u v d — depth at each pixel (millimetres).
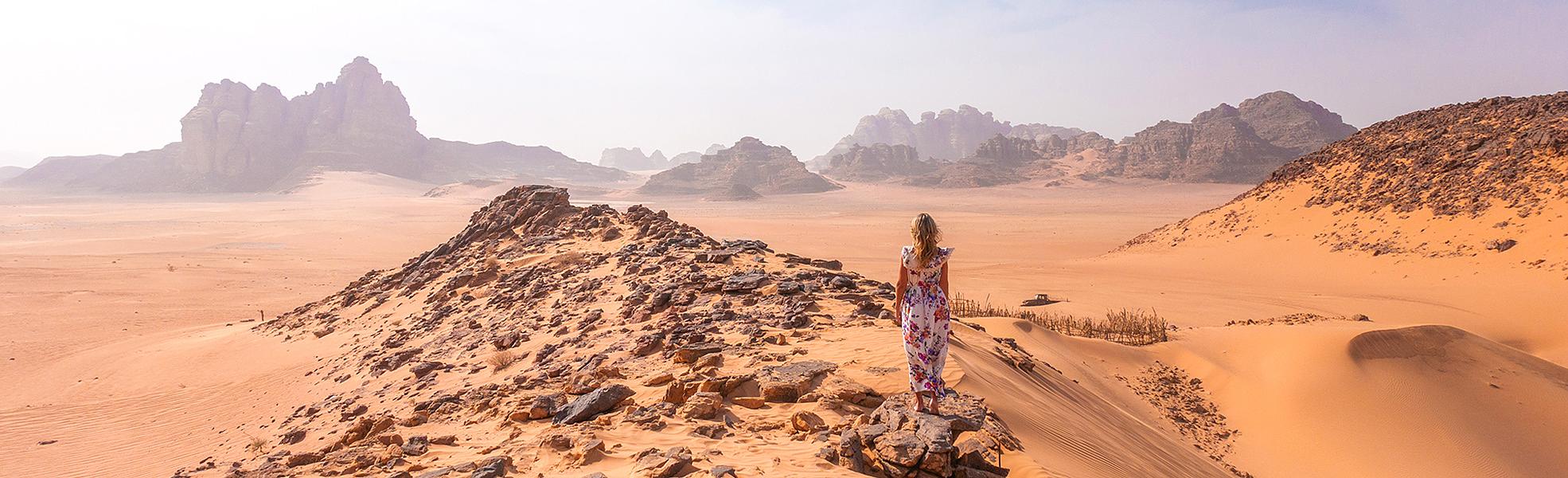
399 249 134625
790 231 186000
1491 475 22062
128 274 93312
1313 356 28234
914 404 9430
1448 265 64438
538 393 16250
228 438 22531
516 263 44562
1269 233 88812
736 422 10602
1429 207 76625
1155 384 27016
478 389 19312
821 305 23047
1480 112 92750
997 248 136125
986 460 8656
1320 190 94125
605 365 18062
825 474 7789
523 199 59812
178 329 56094
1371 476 21312
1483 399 26562
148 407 28734
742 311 23266
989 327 28188
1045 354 23797
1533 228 64062
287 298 76688
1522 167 74875
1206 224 102375
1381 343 29219
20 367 42594
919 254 8633
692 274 29922
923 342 8797
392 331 36438
